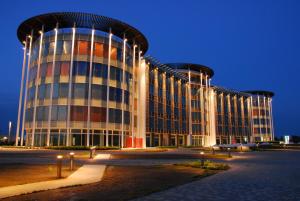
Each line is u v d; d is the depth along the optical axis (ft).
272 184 37.06
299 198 28.58
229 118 272.72
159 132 188.14
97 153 105.19
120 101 148.87
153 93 186.50
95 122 136.98
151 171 51.01
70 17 140.15
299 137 356.38
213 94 255.50
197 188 33.71
